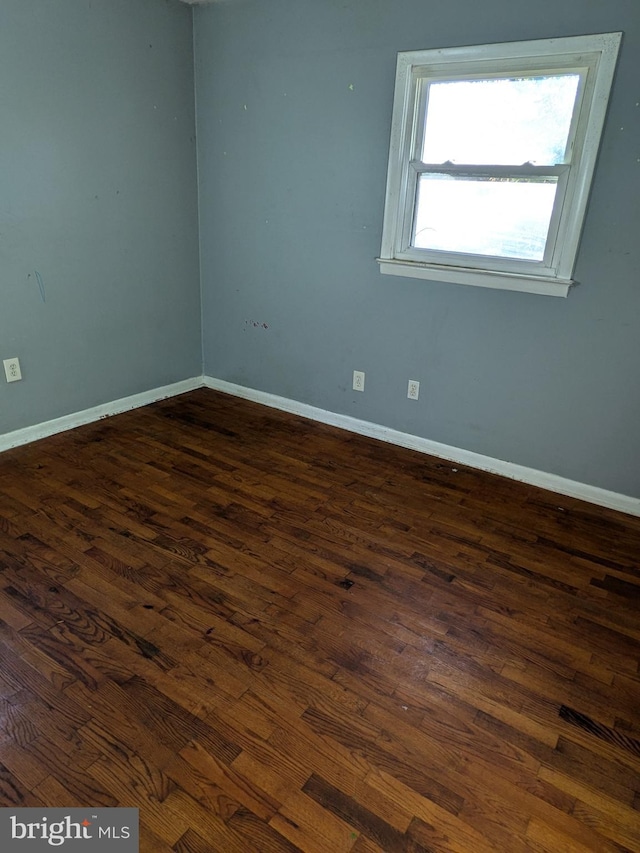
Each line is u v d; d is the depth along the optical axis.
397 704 1.56
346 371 3.29
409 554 2.22
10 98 2.55
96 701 1.53
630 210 2.26
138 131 3.12
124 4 2.87
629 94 2.14
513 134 2.45
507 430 2.83
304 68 2.87
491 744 1.46
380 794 1.32
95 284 3.15
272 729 1.47
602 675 1.69
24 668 1.62
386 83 2.65
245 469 2.85
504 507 2.59
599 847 1.24
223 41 3.12
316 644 1.75
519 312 2.62
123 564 2.08
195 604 1.90
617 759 1.43
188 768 1.36
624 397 2.48
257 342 3.64
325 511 2.49
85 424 3.30
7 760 1.37
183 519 2.38
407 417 3.14
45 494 2.53
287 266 3.32
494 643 1.79
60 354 3.08
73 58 2.73
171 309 3.65
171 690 1.57
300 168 3.07
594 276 2.40
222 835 1.22
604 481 2.62
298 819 1.26
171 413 3.54
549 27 2.22
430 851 1.21
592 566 2.20
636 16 2.06
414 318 2.94
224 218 3.51
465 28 2.39
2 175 2.61
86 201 2.98
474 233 2.68
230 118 3.25
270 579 2.04
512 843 1.24
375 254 2.97
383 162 2.79
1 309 2.77
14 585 1.95
